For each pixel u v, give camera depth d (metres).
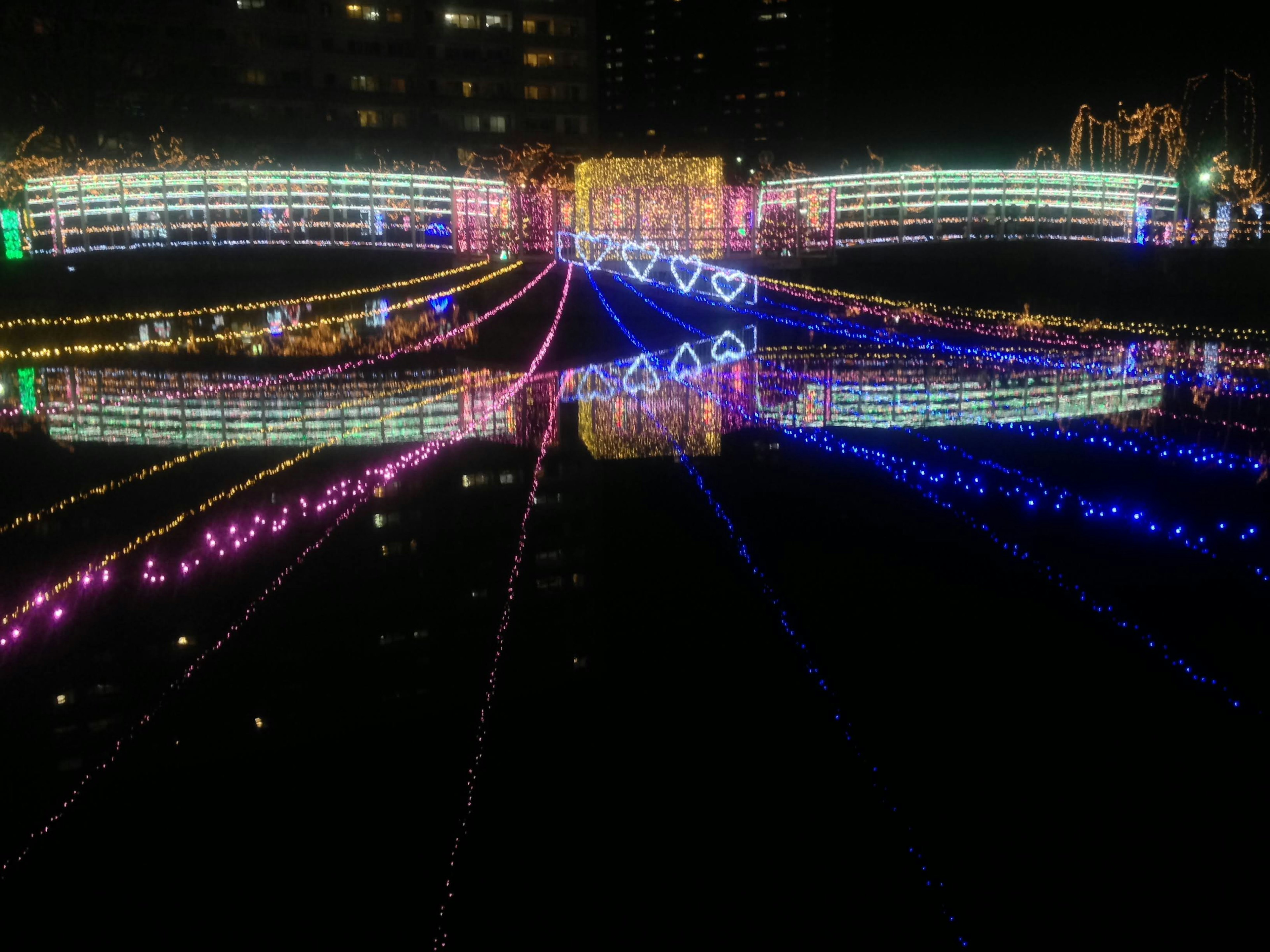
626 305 23.78
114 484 8.62
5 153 28.20
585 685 4.55
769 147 93.94
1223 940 2.87
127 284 21.83
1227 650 4.76
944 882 3.14
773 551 6.45
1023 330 22.36
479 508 7.69
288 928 3.03
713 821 3.49
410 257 23.92
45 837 3.52
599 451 9.80
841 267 26.19
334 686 4.62
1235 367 16.22
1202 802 3.52
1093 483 8.23
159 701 4.50
